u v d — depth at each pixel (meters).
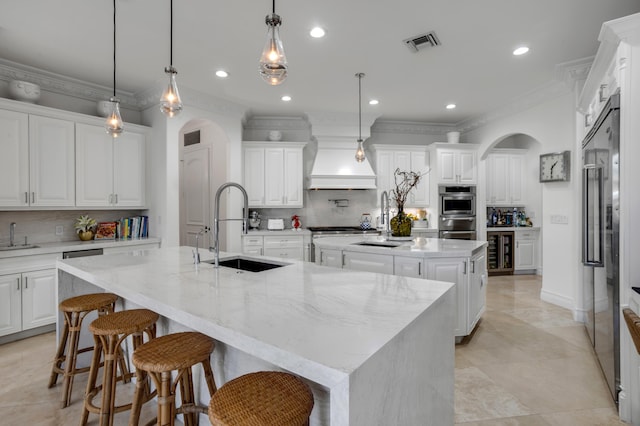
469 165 5.79
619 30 2.05
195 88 4.28
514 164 6.36
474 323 3.23
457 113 5.51
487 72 3.83
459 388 2.42
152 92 4.24
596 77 2.68
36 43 3.10
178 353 1.54
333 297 1.56
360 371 0.93
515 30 2.93
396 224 3.90
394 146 5.87
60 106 3.95
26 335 3.28
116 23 2.78
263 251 5.14
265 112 5.39
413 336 1.30
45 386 2.42
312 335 1.13
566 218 4.14
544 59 3.50
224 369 1.81
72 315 2.37
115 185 4.10
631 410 2.02
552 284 4.38
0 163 3.22
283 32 2.94
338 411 0.90
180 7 2.56
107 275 2.02
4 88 3.50
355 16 2.70
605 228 2.30
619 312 2.10
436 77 3.97
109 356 1.85
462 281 3.06
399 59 3.48
